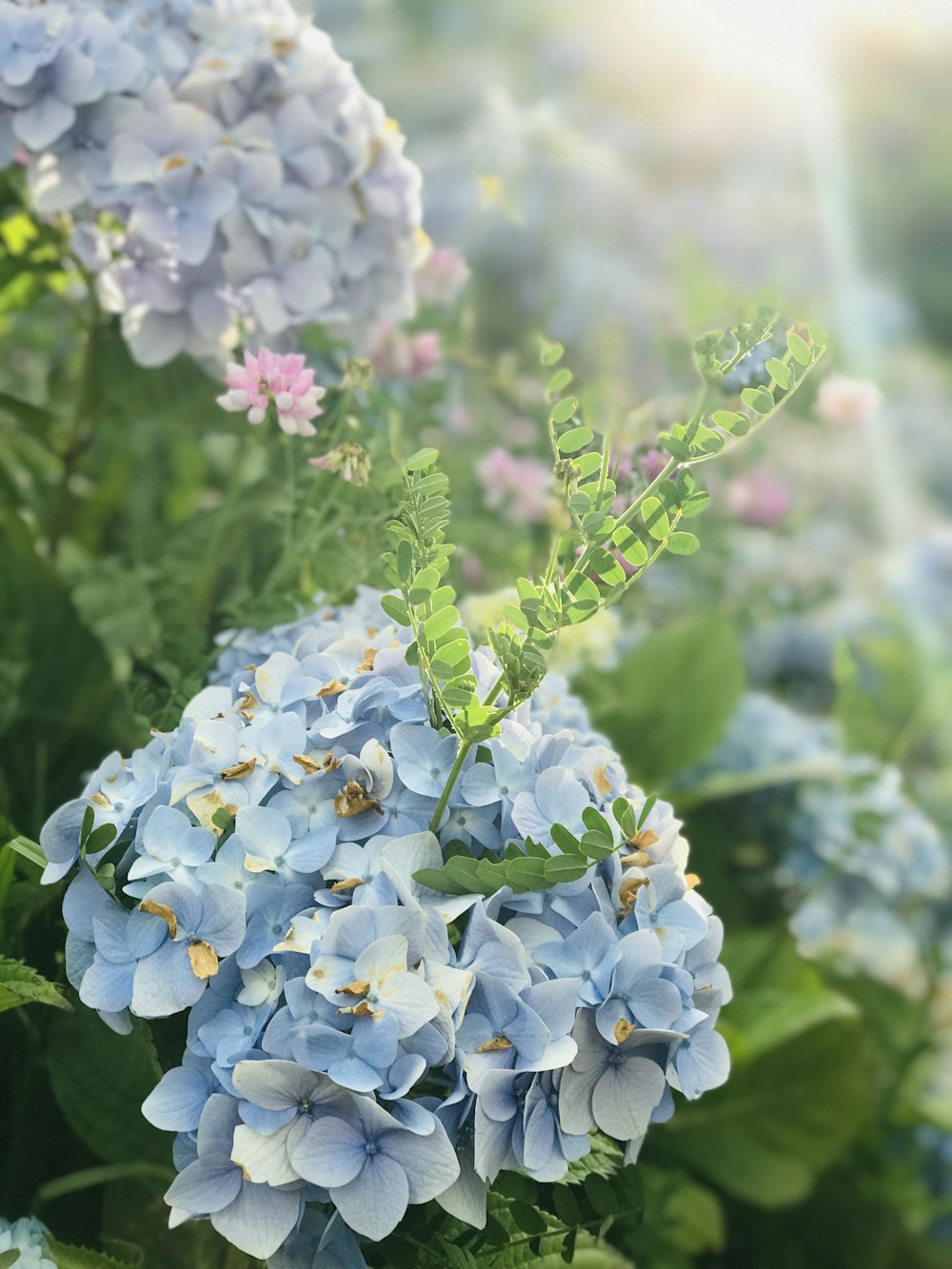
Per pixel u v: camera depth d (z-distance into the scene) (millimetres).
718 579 918
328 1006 331
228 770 366
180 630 609
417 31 1596
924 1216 834
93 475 849
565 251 1034
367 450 548
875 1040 853
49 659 625
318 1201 346
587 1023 348
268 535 664
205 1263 471
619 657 803
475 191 995
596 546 341
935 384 1795
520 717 421
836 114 2092
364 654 423
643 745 775
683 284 826
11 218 651
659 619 926
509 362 792
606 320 927
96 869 365
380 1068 321
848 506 1318
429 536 350
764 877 851
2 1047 488
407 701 380
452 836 369
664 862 384
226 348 577
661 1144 704
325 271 562
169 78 542
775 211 1521
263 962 348
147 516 862
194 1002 342
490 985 339
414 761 367
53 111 525
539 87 1562
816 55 1826
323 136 552
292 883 354
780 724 853
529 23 1704
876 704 973
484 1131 326
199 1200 320
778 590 979
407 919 338
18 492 705
